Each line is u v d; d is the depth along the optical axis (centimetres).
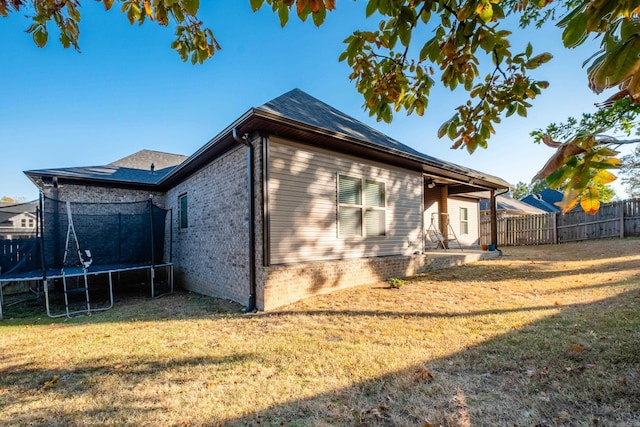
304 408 251
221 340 424
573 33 104
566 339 340
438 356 329
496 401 242
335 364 326
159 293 863
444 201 1299
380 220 796
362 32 204
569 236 1405
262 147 584
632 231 1204
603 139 101
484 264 919
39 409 267
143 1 224
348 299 600
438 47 178
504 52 192
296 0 157
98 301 779
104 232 842
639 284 529
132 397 282
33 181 977
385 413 237
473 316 455
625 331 341
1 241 758
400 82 238
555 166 106
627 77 87
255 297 588
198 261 848
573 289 560
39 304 768
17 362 376
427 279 755
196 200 873
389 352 347
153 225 875
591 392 242
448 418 225
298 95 832
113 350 405
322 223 671
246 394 277
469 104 221
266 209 580
